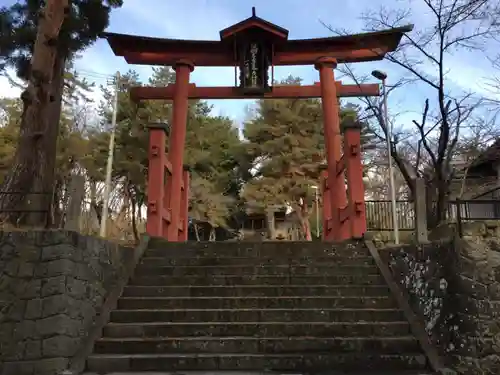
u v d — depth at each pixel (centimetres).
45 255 663
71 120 2381
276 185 2631
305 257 923
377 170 2970
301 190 2619
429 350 680
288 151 2666
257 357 655
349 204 1058
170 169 1252
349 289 821
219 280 852
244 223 3544
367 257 918
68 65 2302
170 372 634
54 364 615
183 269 881
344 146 1105
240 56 1345
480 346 647
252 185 2739
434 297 720
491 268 687
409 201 1259
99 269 764
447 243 722
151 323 732
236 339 691
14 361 610
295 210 2836
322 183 1521
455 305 677
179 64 1370
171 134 1306
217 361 653
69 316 649
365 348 691
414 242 830
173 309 767
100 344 683
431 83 910
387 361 661
